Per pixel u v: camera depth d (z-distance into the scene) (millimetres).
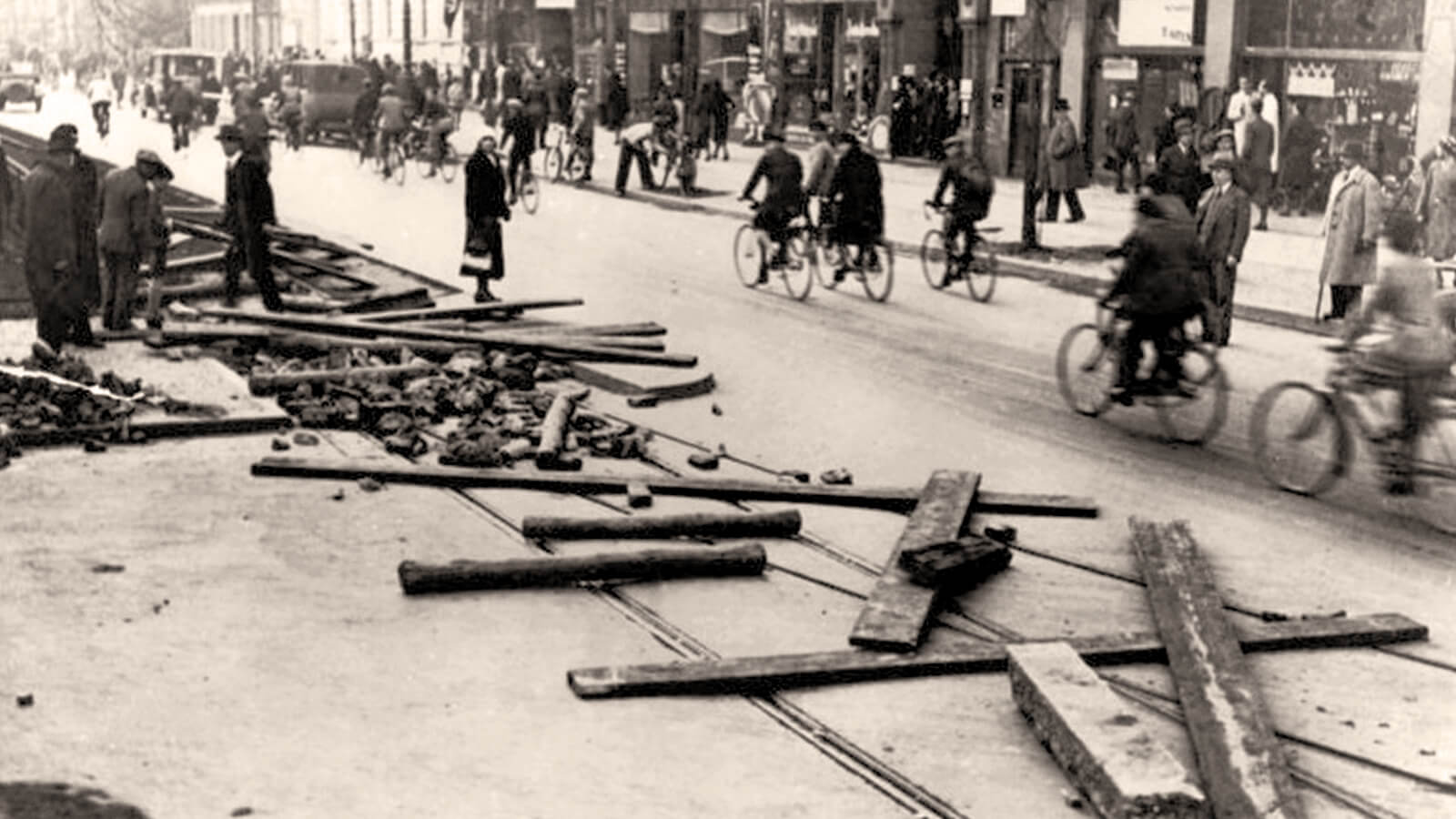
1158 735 7801
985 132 39406
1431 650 9172
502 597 9891
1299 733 7918
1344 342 12688
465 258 20859
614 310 21016
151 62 67312
